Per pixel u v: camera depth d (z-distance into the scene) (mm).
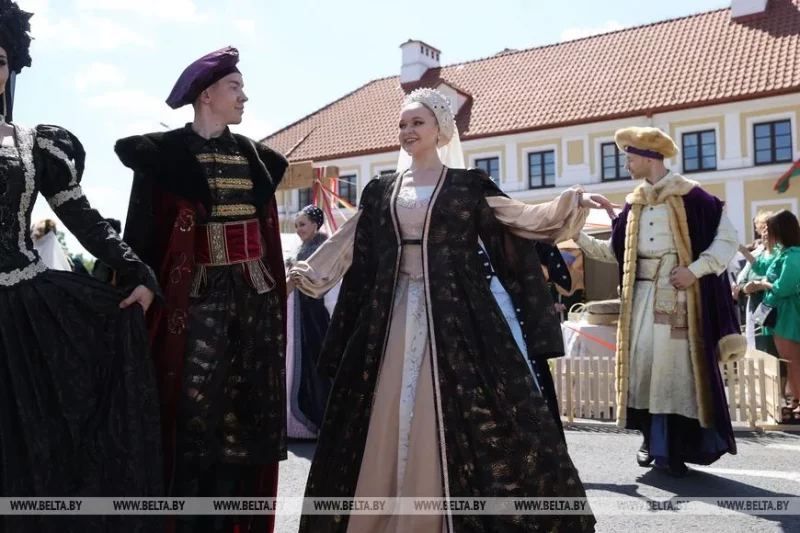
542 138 25438
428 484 2916
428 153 3414
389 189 3389
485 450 2924
